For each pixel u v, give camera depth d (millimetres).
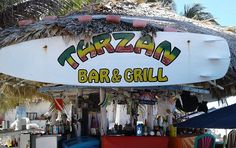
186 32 6082
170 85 6176
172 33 6016
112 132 7094
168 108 7512
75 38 6059
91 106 7469
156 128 7312
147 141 6793
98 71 6020
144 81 5973
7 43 6523
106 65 6008
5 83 8609
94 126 7383
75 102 7652
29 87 9508
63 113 7922
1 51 6355
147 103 7219
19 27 6945
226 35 7809
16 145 8453
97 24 6160
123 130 7188
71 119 7727
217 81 7430
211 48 6039
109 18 6207
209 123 6105
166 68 5984
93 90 7148
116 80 5992
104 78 6004
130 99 7250
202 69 6027
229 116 6133
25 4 8805
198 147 7223
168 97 7453
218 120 6082
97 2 8617
